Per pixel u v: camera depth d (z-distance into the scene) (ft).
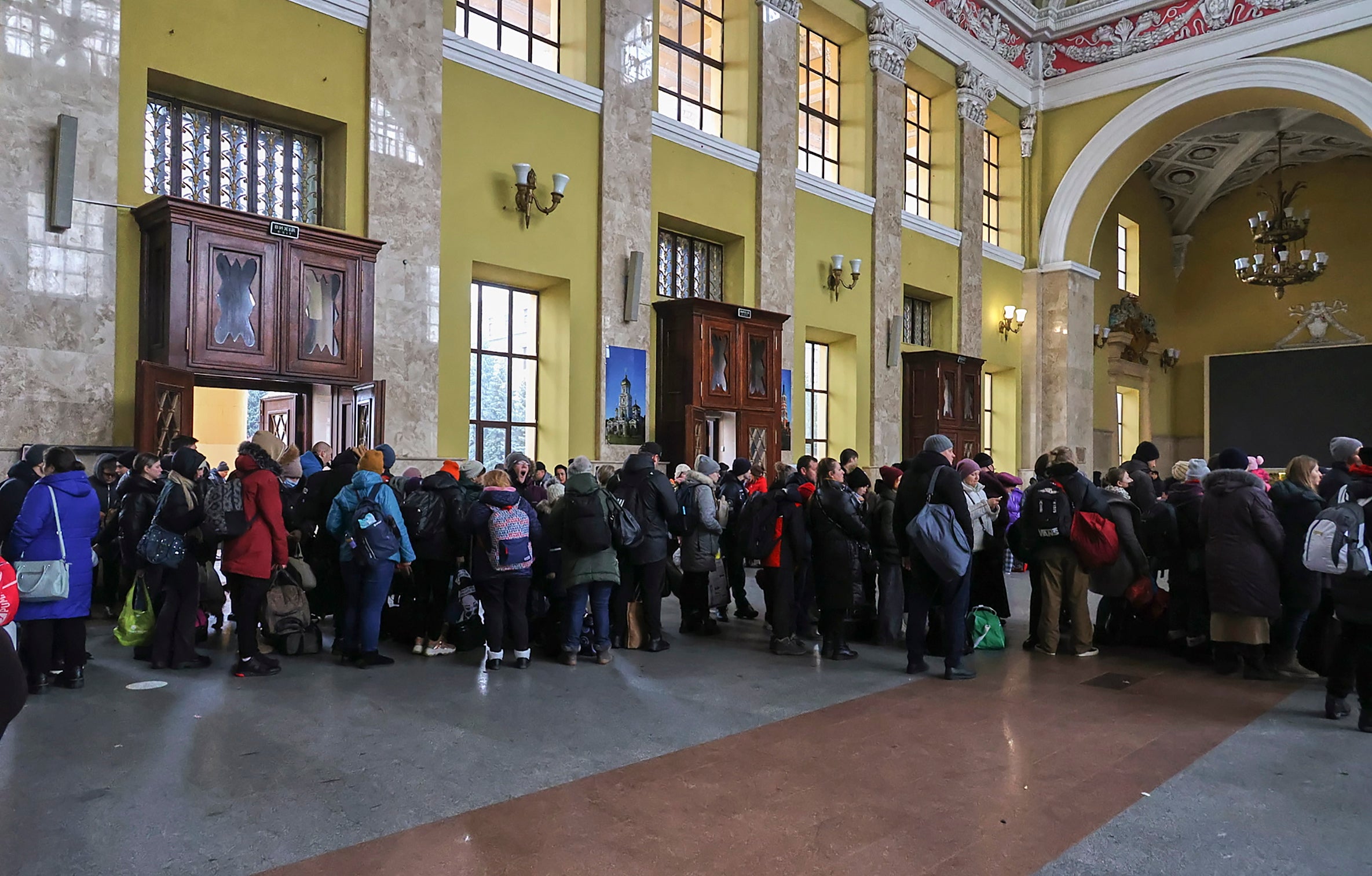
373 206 30.86
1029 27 62.18
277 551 18.84
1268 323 78.43
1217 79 55.98
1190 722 16.51
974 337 58.44
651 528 21.76
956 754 14.47
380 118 31.14
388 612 23.35
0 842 10.53
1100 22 61.00
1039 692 18.62
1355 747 15.11
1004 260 62.54
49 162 24.56
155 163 27.78
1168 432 82.23
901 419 54.03
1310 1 52.37
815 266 48.01
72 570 17.08
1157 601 23.29
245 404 49.78
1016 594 32.89
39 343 24.30
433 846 10.68
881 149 51.62
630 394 38.81
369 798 12.10
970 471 23.30
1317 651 20.22
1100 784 13.21
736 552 26.53
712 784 12.91
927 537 19.25
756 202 44.83
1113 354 73.92
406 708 16.51
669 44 43.27
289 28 29.32
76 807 11.60
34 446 21.66
